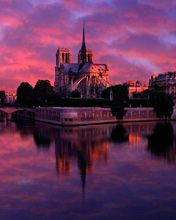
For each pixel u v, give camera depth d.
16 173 118.44
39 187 102.19
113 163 133.75
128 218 80.19
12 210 85.06
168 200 90.81
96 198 92.56
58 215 82.12
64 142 187.75
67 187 102.19
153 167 125.94
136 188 100.62
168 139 198.12
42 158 144.25
